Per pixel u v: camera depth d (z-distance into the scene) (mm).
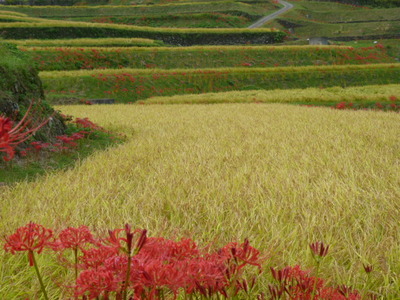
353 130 12070
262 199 5004
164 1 115062
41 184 6375
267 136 11172
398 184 5805
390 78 50938
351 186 5582
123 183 6086
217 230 4004
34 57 49219
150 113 20188
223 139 10617
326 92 34844
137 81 45000
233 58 59562
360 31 87875
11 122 1461
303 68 52531
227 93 38688
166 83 46438
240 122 15133
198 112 20562
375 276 3182
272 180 6004
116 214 4633
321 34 90000
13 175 7766
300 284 2350
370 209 4699
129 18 95375
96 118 17500
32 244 1973
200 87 47625
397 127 12883
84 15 100000
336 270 3111
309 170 6746
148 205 4902
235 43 78250
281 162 7484
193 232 3844
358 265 3279
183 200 5078
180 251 1979
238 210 4656
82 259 2012
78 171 7199
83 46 60062
